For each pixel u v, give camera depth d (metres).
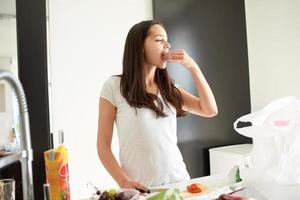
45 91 1.01
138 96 1.03
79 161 1.84
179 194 0.70
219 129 2.25
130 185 0.85
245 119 0.85
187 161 2.12
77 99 1.83
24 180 0.66
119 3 1.95
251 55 2.34
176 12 2.06
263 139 0.79
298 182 0.81
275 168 0.79
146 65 1.08
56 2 1.78
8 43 0.92
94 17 1.88
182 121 2.10
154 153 1.01
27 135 0.64
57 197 0.72
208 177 0.99
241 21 2.34
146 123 1.02
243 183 0.84
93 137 1.88
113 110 1.06
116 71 1.94
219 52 2.24
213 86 2.21
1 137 0.82
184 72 2.08
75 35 1.83
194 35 2.13
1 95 0.82
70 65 1.82
